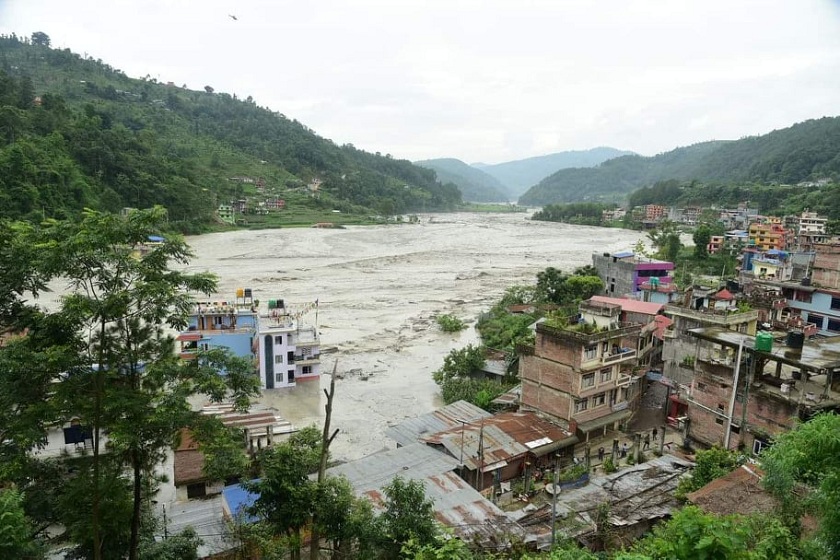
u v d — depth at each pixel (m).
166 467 37.25
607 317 46.62
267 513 20.73
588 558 17.61
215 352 19.80
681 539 11.70
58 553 20.11
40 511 18.12
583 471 33.91
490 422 40.50
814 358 31.39
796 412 30.11
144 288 16.88
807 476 16.06
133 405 16.92
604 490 29.67
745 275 80.75
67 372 17.28
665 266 82.25
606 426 43.66
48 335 17.22
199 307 59.69
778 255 87.38
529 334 67.38
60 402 16.44
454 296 105.25
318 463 22.75
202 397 50.69
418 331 81.19
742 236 144.88
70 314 16.00
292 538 20.64
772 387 32.38
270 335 57.19
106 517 17.89
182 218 175.88
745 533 11.94
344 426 49.03
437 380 58.91
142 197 165.00
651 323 51.91
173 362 18.42
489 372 58.06
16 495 15.35
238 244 164.38
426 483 30.81
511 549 24.30
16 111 146.62
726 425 34.41
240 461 20.19
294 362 58.56
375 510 27.34
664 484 29.84
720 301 53.88
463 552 18.50
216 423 19.19
